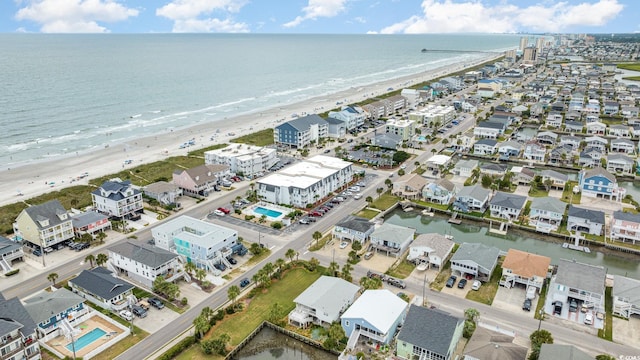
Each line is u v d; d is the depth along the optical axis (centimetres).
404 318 7506
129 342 7044
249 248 9994
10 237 10606
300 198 12256
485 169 15175
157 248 9181
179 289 8462
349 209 12381
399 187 13338
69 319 7438
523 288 8638
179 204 12412
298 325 7544
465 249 9369
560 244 10894
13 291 8419
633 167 15812
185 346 6938
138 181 14175
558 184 13912
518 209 11831
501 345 6278
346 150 17488
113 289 8000
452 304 8100
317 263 9231
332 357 6969
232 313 7819
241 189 13725
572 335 7250
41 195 12912
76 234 10550
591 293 7825
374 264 9519
